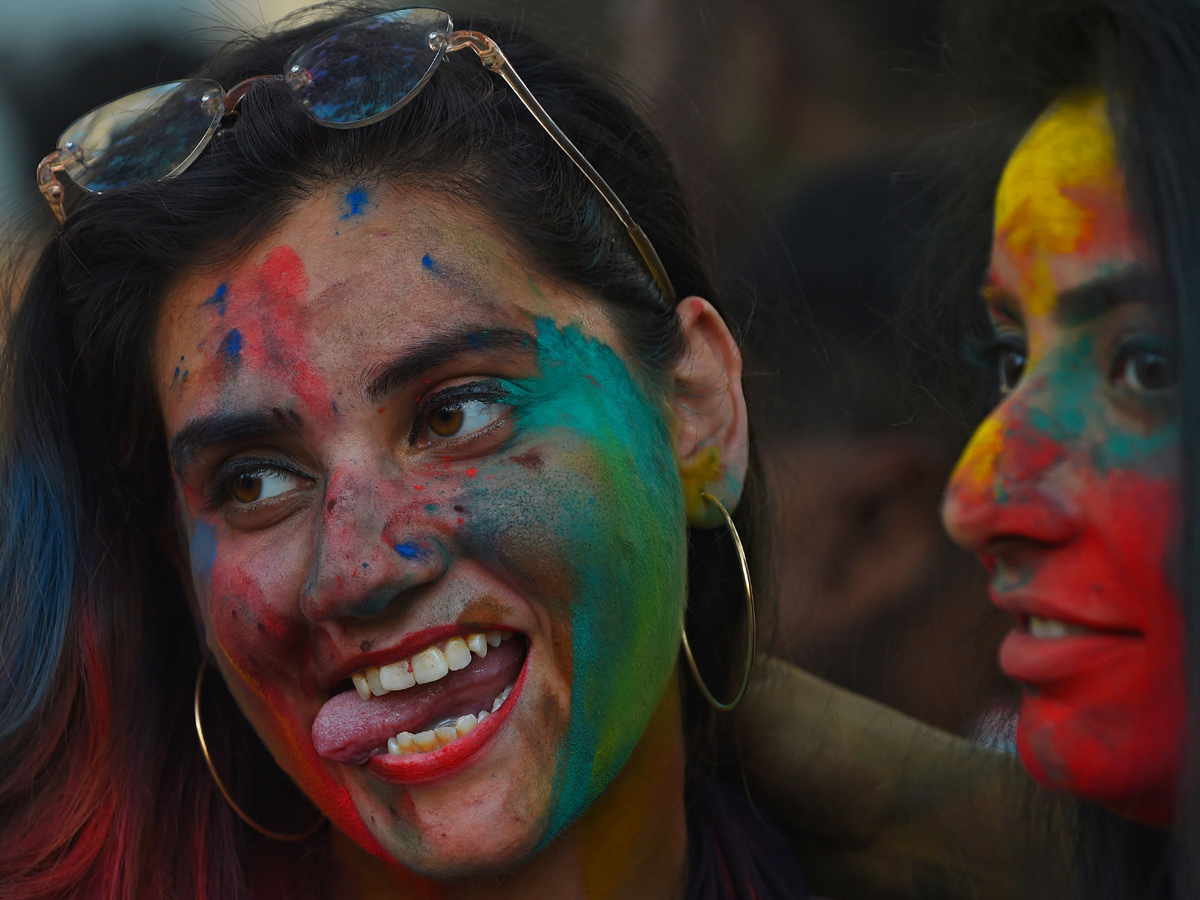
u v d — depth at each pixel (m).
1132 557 2.39
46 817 3.62
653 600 3.16
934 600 4.25
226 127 3.22
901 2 5.26
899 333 3.83
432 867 2.94
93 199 3.27
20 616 3.61
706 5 5.60
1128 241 2.43
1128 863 2.90
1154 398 2.40
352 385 2.96
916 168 3.85
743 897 3.60
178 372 3.11
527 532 2.94
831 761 4.00
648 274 3.49
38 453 3.59
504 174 3.18
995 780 3.80
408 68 3.12
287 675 3.08
